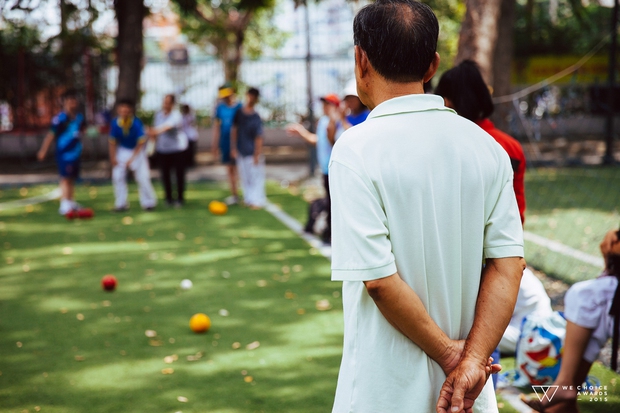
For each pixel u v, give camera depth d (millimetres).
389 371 1795
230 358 4512
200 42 22469
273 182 14070
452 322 1838
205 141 19969
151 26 23953
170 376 4211
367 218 1725
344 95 7254
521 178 3225
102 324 5246
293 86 19969
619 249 3484
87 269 7020
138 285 6387
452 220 1795
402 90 1867
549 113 17406
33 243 8344
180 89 19984
